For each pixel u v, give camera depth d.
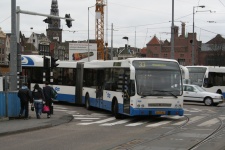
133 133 15.30
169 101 19.77
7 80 24.19
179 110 19.94
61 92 30.67
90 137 14.20
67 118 21.16
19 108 20.33
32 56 31.92
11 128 16.14
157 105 19.61
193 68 39.25
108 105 22.97
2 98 19.41
